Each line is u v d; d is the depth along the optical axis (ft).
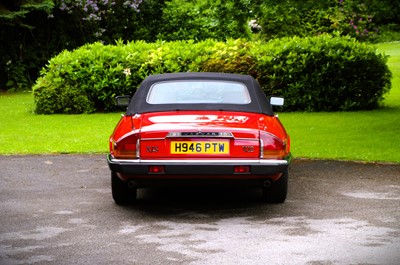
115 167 22.59
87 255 17.88
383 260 17.22
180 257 17.62
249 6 50.16
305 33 86.94
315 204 24.38
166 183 22.45
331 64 54.49
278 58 55.42
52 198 25.84
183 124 22.68
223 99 24.72
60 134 44.96
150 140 22.35
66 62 56.80
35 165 33.78
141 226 21.22
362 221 21.61
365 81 54.65
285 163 22.53
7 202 25.07
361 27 92.63
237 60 55.62
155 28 83.51
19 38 78.79
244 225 21.24
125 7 81.76
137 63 57.16
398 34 127.13
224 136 22.22
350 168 32.30
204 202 25.18
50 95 55.77
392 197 25.52
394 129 45.16
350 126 46.85
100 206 24.39
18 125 49.39
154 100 24.73
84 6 78.02
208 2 51.47
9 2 76.13
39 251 18.29
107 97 56.75
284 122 49.47
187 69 56.49
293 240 19.27
